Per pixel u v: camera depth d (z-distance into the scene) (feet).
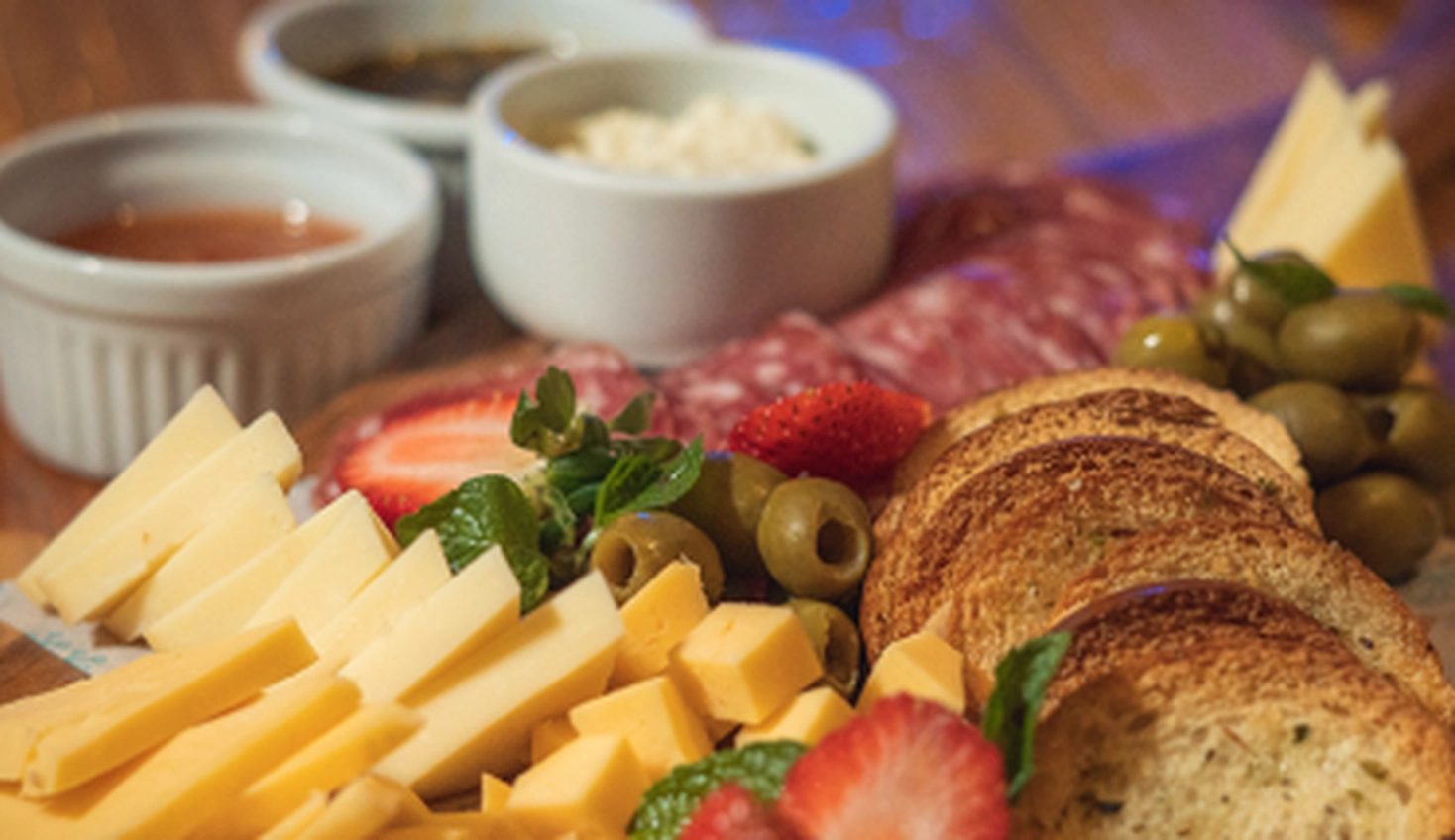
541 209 1.59
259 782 1.14
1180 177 1.93
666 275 1.58
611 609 1.18
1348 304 1.40
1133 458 1.23
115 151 1.68
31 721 1.17
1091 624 1.15
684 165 1.63
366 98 1.79
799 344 1.51
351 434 1.45
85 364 1.58
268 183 1.72
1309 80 1.66
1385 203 1.55
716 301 1.60
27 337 1.58
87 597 1.28
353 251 1.59
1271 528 1.19
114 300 1.54
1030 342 1.53
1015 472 1.23
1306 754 1.15
